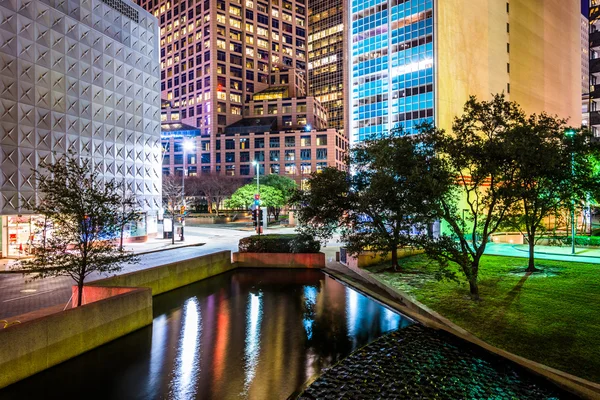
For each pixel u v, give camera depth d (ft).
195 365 28.55
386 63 205.98
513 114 47.16
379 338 33.96
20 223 87.15
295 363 28.86
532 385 25.11
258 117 412.57
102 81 107.96
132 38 121.08
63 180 38.52
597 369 26.48
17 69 85.30
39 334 27.40
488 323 36.19
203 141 394.93
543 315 38.01
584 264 68.49
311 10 474.49
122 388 24.95
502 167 43.98
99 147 106.63
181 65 433.89
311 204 65.87
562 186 55.16
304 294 51.83
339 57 442.91
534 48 215.72
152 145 129.59
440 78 175.11
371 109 211.00
